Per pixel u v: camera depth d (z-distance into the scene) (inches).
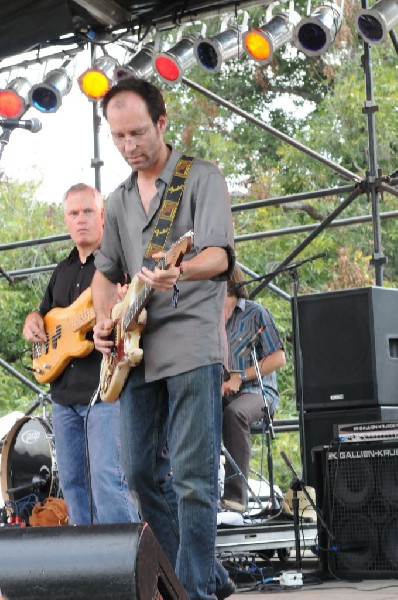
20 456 276.8
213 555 143.3
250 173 671.8
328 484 212.7
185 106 683.4
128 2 311.3
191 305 144.7
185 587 139.6
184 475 142.2
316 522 235.9
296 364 241.9
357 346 237.5
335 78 645.3
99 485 182.7
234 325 276.4
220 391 145.7
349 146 608.1
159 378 144.3
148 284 133.7
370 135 308.8
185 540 141.2
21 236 664.4
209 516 142.2
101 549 83.0
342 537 210.7
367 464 209.5
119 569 82.3
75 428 196.5
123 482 182.9
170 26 317.4
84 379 194.4
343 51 652.1
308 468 239.9
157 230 148.3
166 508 150.7
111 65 326.6
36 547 84.9
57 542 84.5
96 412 184.1
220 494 257.6
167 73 312.3
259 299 587.8
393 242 606.9
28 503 274.4
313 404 242.1
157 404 149.0
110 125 148.0
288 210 625.3
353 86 613.9
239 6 305.0
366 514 208.8
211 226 143.6
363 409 237.0
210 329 144.9
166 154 152.4
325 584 206.4
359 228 604.4
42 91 329.7
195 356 142.8
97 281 164.9
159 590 87.5
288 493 251.0
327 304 241.9
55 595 84.0
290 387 588.7
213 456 143.1
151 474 149.4
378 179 305.1
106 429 182.9
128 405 149.0
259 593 199.9
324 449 214.4
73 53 330.6
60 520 262.2
